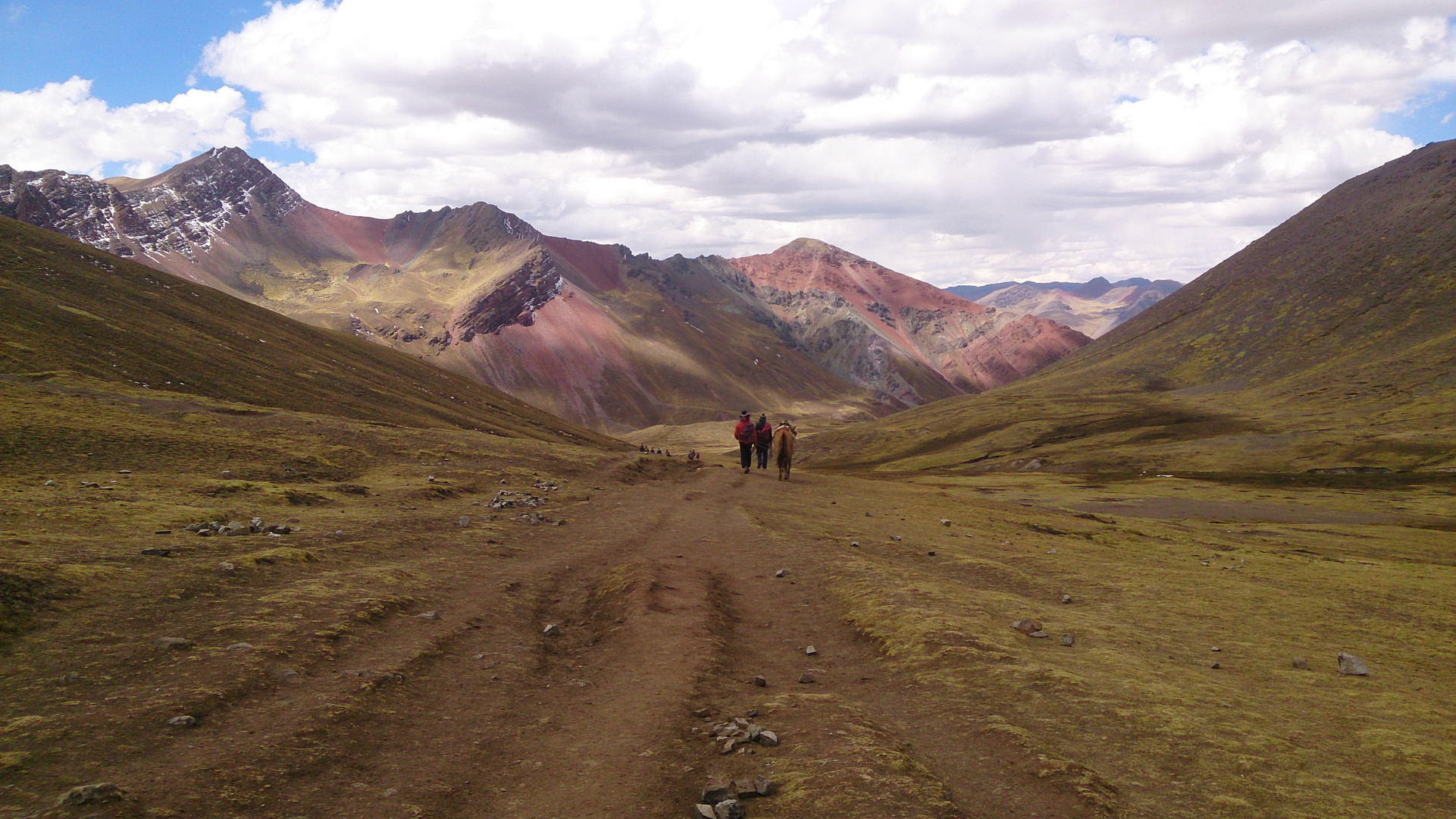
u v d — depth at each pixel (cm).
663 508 3209
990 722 980
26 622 1086
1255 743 935
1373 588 2191
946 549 2484
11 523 1680
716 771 837
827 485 4681
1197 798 787
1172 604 1827
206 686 941
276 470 3291
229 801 698
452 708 1003
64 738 784
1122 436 17562
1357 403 17488
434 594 1585
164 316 11731
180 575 1411
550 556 2141
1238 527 6544
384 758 835
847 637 1465
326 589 1448
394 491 3005
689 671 1189
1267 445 13738
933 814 709
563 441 15875
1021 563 2317
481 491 3406
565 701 1063
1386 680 1261
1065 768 825
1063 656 1301
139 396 4947
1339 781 834
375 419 10475
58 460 2958
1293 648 1465
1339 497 9062
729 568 2062
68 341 8000
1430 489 9644
